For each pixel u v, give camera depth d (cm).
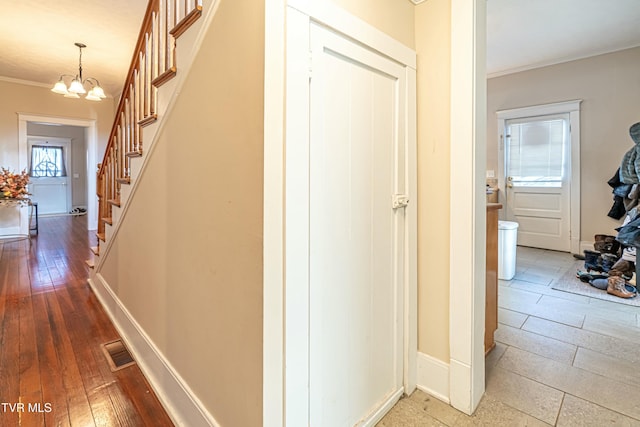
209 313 129
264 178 98
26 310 268
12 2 312
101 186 300
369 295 142
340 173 125
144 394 170
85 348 213
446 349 159
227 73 114
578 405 156
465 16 143
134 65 213
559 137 450
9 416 151
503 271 340
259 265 101
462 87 146
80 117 614
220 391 122
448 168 155
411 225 162
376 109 141
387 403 153
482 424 144
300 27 106
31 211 577
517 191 491
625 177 342
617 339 220
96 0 311
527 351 205
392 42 146
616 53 402
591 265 365
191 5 144
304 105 108
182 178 148
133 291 212
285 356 105
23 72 511
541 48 397
